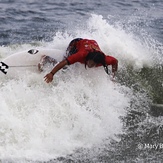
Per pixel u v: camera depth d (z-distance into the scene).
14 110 20.44
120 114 22.91
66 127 20.61
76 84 23.14
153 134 21.44
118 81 26.23
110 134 21.03
